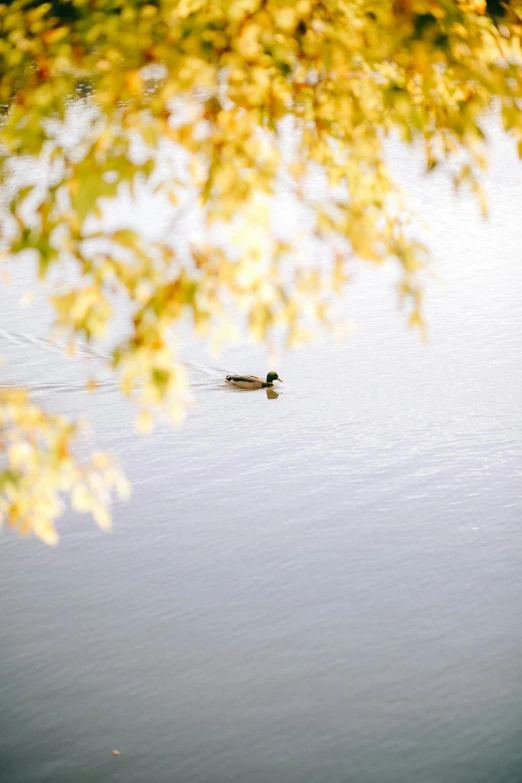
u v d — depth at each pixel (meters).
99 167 12.55
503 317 66.31
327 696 31.53
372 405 53.38
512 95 13.91
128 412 53.53
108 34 13.25
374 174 14.74
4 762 29.03
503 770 28.34
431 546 39.44
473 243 84.31
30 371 59.41
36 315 69.62
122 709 31.20
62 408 54.16
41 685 32.28
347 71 14.27
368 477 45.12
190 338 64.69
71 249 12.82
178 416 13.10
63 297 12.88
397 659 33.12
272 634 34.53
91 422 52.31
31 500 13.38
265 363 60.38
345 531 40.81
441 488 43.84
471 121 14.40
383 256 14.40
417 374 57.56
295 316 13.66
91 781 28.27
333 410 52.94
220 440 49.75
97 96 13.15
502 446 47.44
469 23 14.48
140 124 12.95
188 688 32.00
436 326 65.25
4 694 31.83
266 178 13.24
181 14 13.27
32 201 55.75
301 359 60.78
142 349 12.86
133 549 39.97
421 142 15.15
